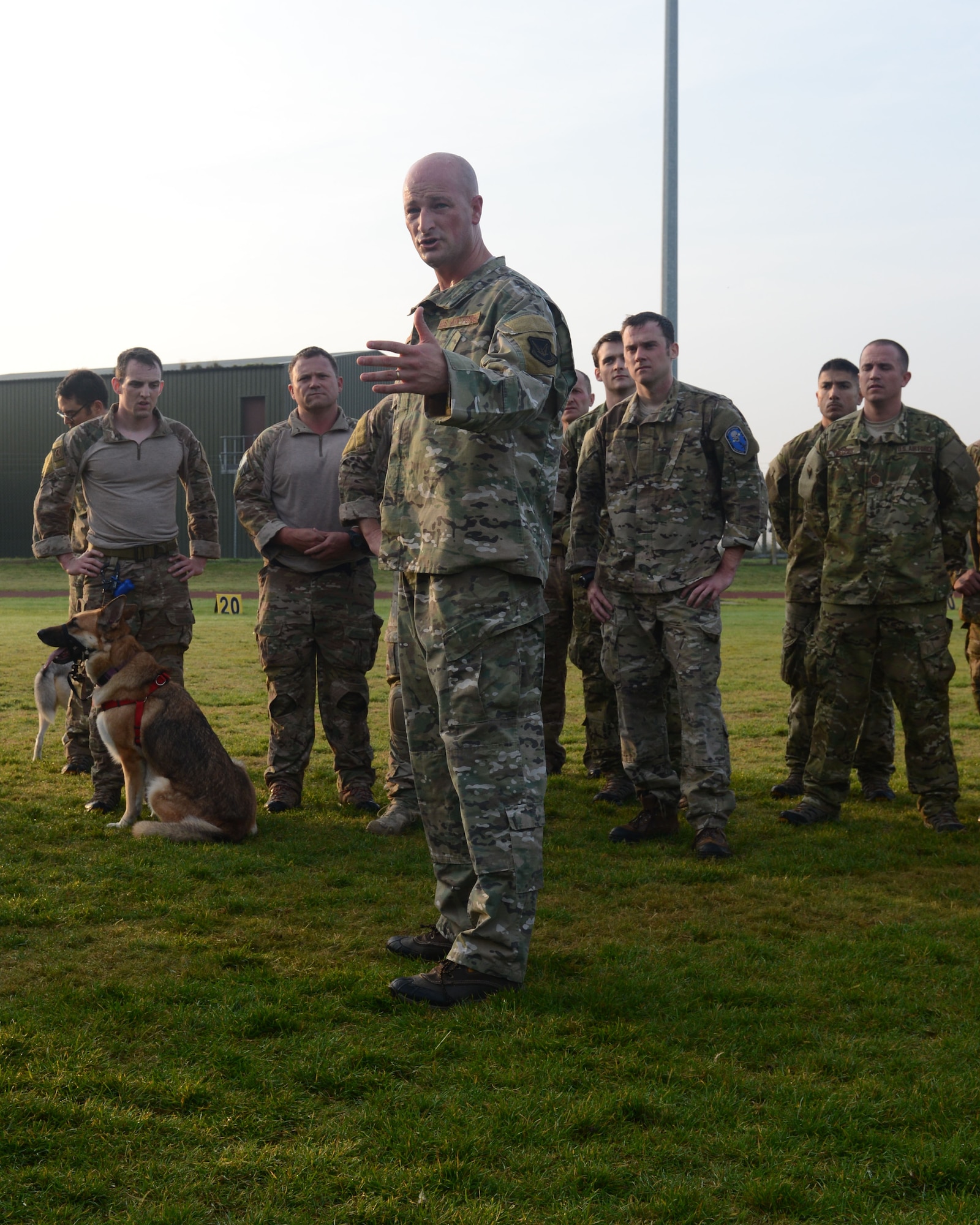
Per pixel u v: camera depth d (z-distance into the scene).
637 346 5.18
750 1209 2.13
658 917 4.04
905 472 5.48
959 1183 2.24
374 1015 3.03
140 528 5.79
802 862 4.82
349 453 4.54
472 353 3.17
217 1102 2.47
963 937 3.80
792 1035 2.93
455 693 3.15
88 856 4.68
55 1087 2.51
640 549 5.20
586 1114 2.44
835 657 5.61
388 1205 2.08
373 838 5.13
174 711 5.13
